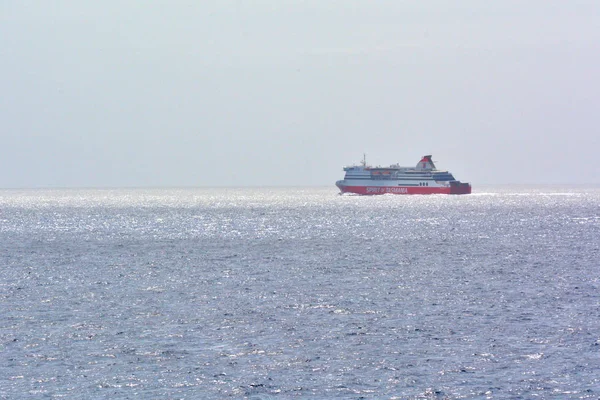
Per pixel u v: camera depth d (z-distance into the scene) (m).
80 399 95.19
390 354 114.19
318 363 109.69
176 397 96.00
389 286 178.75
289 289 174.75
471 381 101.56
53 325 134.38
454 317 140.38
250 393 97.44
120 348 117.81
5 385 100.25
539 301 157.00
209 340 122.81
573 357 111.75
